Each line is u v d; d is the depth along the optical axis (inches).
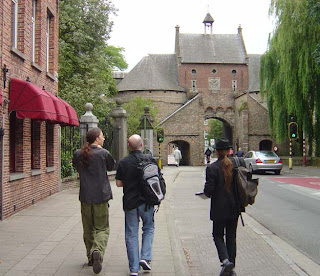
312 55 1141.1
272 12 1261.1
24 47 423.8
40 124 483.2
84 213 227.0
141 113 1889.8
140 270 217.8
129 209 211.5
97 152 227.1
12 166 413.4
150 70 2501.2
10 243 272.2
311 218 393.4
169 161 2461.9
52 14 552.1
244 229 341.7
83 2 1160.2
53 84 553.3
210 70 2613.2
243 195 207.5
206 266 239.8
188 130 2081.7
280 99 1326.3
